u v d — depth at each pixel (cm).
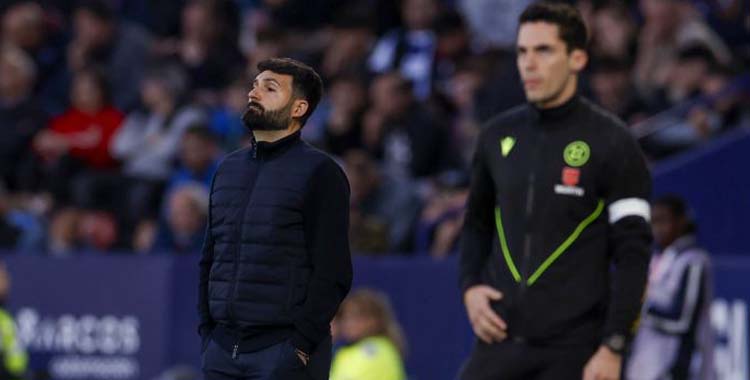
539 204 2108
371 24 4844
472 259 2203
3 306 3688
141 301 3947
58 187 4622
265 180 1884
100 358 3975
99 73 4781
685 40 4350
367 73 4741
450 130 4466
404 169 4312
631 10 4881
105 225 4381
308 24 5203
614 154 2080
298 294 1861
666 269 2980
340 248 1872
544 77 2105
